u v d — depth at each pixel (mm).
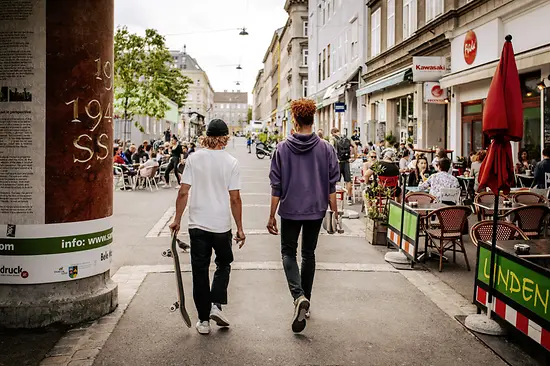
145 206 14812
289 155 5215
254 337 5031
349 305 6016
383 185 9734
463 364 4520
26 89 5055
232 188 5055
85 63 5184
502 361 4578
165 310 5758
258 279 6988
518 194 10297
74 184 5211
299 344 4879
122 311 5688
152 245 9273
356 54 31656
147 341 4898
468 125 17719
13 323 5105
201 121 67000
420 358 4621
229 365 4418
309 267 5344
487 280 5359
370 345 4883
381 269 7652
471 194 13820
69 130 5148
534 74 14414
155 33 32312
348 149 15484
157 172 20859
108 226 5613
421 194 9578
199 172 5035
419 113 21266
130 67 32406
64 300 5234
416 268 7762
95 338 4945
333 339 5008
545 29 13242
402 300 6227
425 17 20609
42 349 4699
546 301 4324
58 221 5172
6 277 5133
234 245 9156
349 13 33406
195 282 5055
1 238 5113
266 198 16438
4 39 5043
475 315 5457
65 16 5078
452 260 8352
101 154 5410
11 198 5102
